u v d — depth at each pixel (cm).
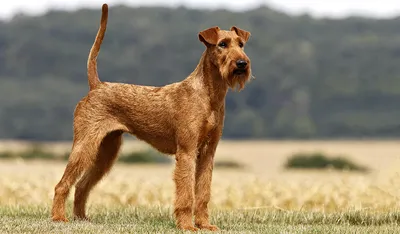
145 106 920
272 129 7700
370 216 1032
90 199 1277
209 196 905
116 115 941
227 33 898
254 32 9512
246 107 7888
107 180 1400
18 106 7744
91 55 966
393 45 9650
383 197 1188
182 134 879
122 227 880
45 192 1288
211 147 906
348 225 952
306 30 10350
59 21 9669
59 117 7788
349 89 8400
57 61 8981
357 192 1223
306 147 5875
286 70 8406
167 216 1048
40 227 850
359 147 5847
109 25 9425
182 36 9031
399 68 9038
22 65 8894
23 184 1292
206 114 882
